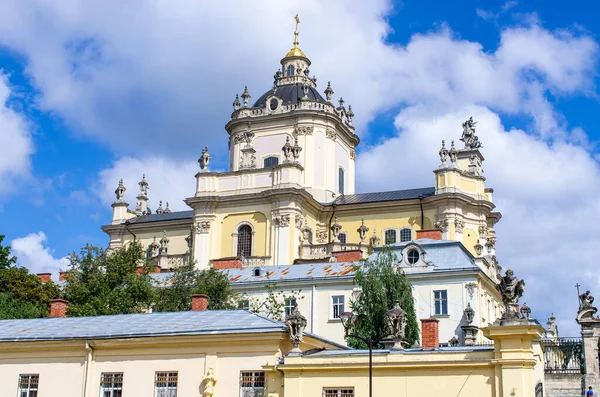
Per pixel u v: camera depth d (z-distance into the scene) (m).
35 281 63.62
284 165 79.19
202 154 83.25
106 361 36.44
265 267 63.16
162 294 56.06
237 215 79.88
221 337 34.34
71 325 39.75
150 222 90.31
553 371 46.00
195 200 80.69
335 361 31.81
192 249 80.81
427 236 67.00
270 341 33.72
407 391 30.67
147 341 35.59
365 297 47.22
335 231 79.00
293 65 93.69
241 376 33.91
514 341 29.58
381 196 83.50
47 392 36.94
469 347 31.88
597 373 45.38
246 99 88.94
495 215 82.88
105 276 56.66
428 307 53.97
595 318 46.66
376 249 59.62
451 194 77.94
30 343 37.50
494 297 59.47
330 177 85.62
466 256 56.12
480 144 87.94
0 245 66.94
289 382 32.25
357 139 92.69
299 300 56.53
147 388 35.25
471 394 29.86
